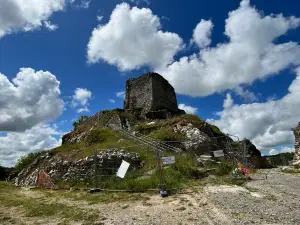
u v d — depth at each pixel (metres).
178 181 15.96
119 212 11.02
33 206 13.30
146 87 38.41
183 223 8.95
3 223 10.48
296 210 9.67
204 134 25.72
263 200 11.41
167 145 22.86
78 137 30.38
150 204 11.96
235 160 21.28
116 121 32.03
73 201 14.02
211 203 11.18
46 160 24.52
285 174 20.70
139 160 19.86
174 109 40.97
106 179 17.64
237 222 8.58
